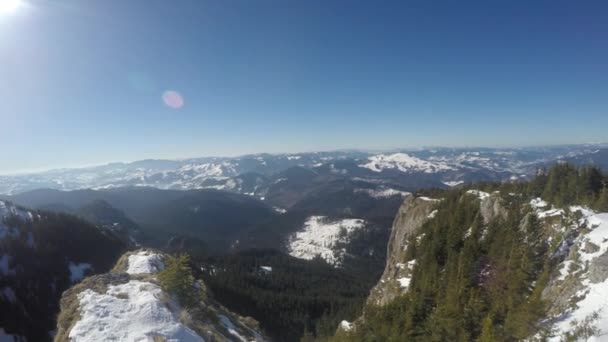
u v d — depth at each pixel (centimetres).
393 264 8219
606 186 4541
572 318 2564
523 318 2889
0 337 9431
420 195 9906
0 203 14938
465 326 3441
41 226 14500
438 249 5841
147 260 4503
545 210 4628
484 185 7700
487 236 5122
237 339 3012
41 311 11288
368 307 5756
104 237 16862
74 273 13500
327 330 10162
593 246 3241
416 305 4350
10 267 12081
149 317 2394
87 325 2242
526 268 3731
